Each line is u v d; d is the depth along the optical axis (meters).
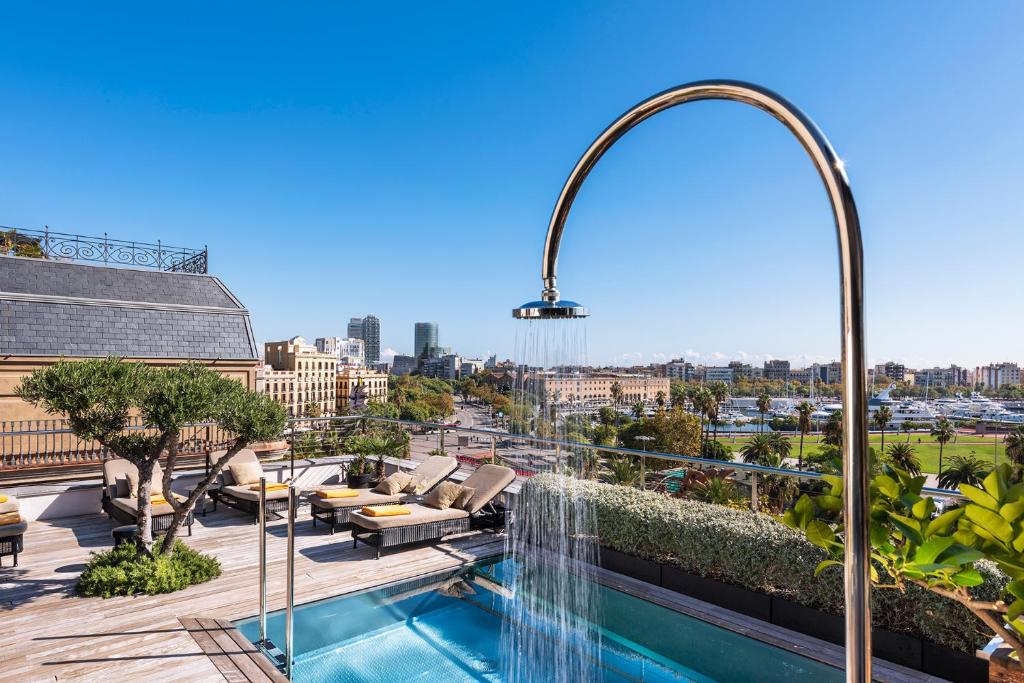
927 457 33.16
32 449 9.00
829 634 4.31
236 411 5.23
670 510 5.40
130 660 3.89
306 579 5.43
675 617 4.82
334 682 3.79
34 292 10.11
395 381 116.94
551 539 5.48
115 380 4.91
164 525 6.49
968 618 3.64
